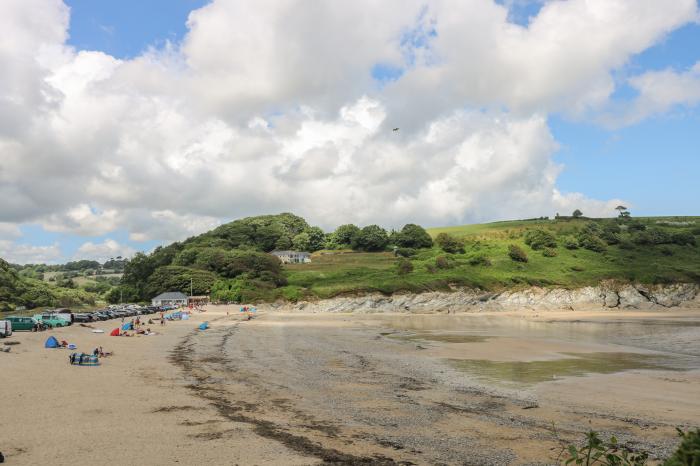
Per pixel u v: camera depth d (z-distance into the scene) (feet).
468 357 119.44
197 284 420.36
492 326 240.53
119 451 41.14
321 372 92.48
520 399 70.23
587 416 60.29
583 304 397.19
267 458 40.75
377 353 125.39
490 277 412.77
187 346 134.31
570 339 171.22
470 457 43.50
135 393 65.67
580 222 596.70
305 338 166.50
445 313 371.76
